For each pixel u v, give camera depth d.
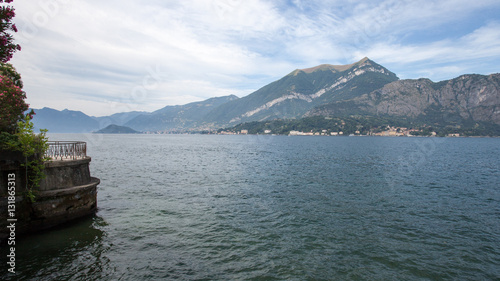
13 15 12.93
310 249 14.92
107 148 99.94
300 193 28.31
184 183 32.94
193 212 20.97
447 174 42.88
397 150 99.00
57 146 18.83
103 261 12.76
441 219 20.48
